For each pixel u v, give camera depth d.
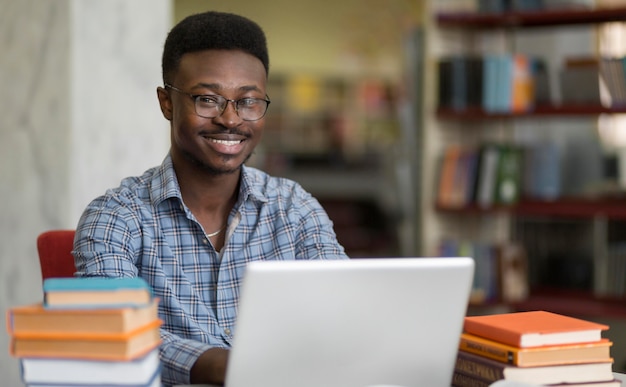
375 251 9.91
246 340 1.48
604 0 5.16
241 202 2.17
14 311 1.44
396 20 11.77
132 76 3.85
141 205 2.12
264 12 11.88
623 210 4.65
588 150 5.13
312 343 1.51
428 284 1.54
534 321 1.75
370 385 1.58
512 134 5.43
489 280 4.94
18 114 3.78
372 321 1.53
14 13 3.78
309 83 12.12
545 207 4.84
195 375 1.75
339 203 10.78
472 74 4.98
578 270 5.10
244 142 2.10
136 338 1.45
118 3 3.80
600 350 1.67
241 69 2.07
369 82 12.08
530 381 1.62
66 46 3.65
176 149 2.13
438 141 5.12
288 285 1.45
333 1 11.98
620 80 4.57
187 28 2.08
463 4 5.16
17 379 3.78
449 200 5.06
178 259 2.11
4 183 3.82
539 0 4.91
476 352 1.70
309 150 12.06
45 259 2.33
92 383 1.43
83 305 1.43
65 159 3.65
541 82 4.88
